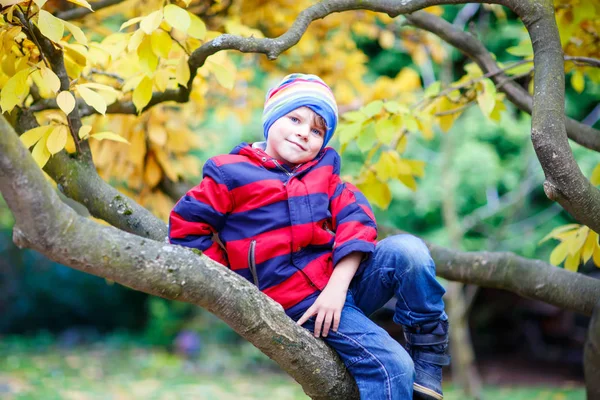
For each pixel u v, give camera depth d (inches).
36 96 104.4
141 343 419.8
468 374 289.6
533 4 78.0
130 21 87.4
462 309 294.2
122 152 132.7
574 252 97.3
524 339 399.5
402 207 351.9
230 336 401.7
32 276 455.8
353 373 71.1
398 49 326.6
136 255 58.9
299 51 181.6
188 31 87.9
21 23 79.7
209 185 75.1
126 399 263.6
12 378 285.9
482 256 107.2
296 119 77.7
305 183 77.3
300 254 75.7
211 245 73.9
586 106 338.0
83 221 57.2
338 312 71.4
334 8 84.6
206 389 295.9
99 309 464.8
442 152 314.7
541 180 325.4
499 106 123.1
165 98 105.2
